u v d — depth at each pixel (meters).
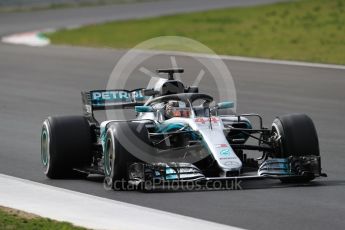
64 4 191.00
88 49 110.75
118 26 139.50
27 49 112.81
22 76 88.31
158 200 35.34
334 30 115.81
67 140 41.03
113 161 37.38
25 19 161.00
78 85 81.06
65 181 40.91
